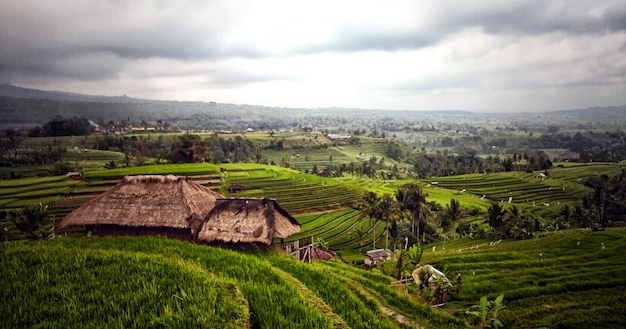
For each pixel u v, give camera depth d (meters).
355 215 83.38
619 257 40.31
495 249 51.81
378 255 52.50
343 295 18.59
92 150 137.25
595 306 28.48
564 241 50.03
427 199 100.50
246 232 30.11
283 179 100.12
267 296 14.07
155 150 154.88
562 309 28.33
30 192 69.69
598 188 88.12
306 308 13.73
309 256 35.59
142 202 32.84
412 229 77.62
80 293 12.38
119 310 11.32
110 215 32.28
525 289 32.09
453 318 22.97
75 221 32.25
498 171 142.25
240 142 178.75
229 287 13.82
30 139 155.88
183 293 12.17
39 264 14.84
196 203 33.38
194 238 30.91
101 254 16.25
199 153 117.00
